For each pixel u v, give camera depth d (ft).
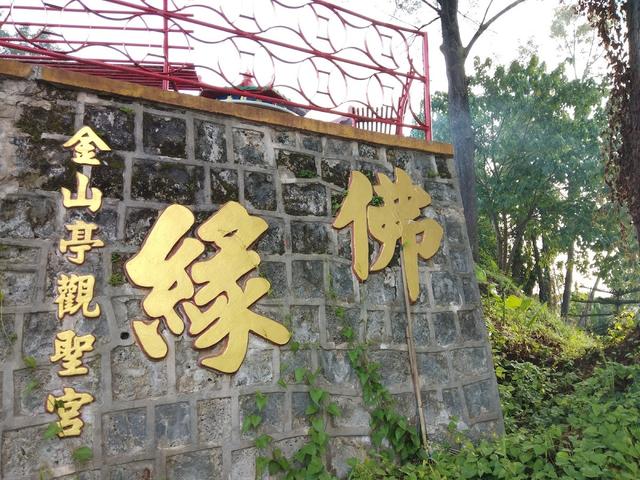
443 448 13.17
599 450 11.90
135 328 10.53
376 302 13.56
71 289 10.12
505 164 53.62
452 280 14.99
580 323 56.80
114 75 16.11
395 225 14.34
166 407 10.55
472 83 54.24
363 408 12.68
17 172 10.13
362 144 14.58
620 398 15.65
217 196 12.02
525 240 62.34
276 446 11.48
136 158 11.30
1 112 10.22
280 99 13.33
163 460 10.31
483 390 14.53
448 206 15.62
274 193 12.80
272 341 11.89
